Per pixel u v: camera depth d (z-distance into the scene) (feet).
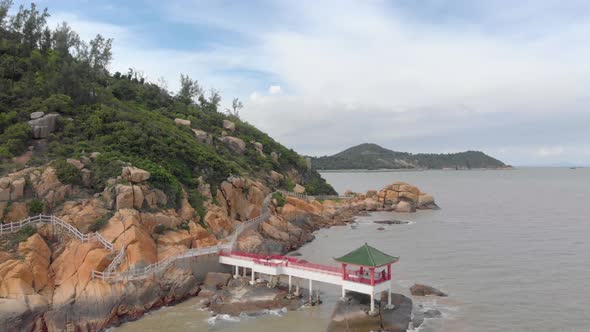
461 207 433.89
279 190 324.19
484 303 155.74
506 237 269.23
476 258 217.77
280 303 152.46
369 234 292.61
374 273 144.56
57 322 134.82
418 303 156.04
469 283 178.19
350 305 140.77
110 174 187.42
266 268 164.86
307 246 257.96
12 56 253.85
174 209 198.08
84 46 341.41
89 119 224.53
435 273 193.06
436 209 415.23
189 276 166.09
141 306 148.25
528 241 255.70
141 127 240.12
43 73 252.42
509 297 161.38
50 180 172.65
